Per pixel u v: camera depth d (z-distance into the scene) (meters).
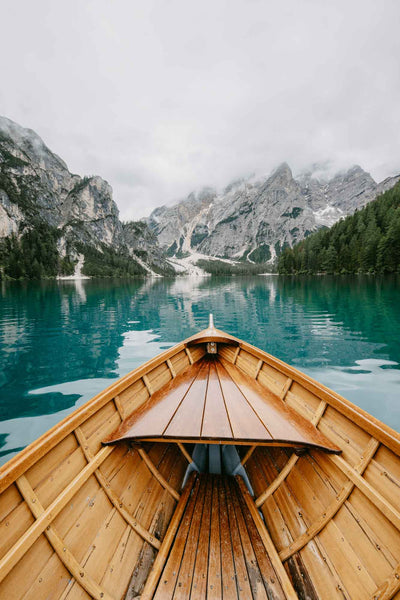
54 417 6.89
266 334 14.84
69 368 10.20
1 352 12.18
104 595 2.36
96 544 2.62
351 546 2.58
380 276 65.19
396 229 67.12
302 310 22.58
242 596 2.47
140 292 46.38
